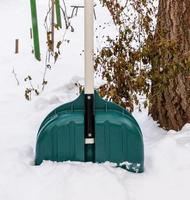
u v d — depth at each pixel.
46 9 9.11
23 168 2.23
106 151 2.23
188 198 2.04
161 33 2.67
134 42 4.25
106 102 2.27
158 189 2.09
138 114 3.27
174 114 2.76
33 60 5.45
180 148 2.38
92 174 2.14
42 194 2.04
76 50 5.83
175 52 2.55
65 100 3.90
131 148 2.21
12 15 8.97
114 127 2.21
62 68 4.96
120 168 2.23
